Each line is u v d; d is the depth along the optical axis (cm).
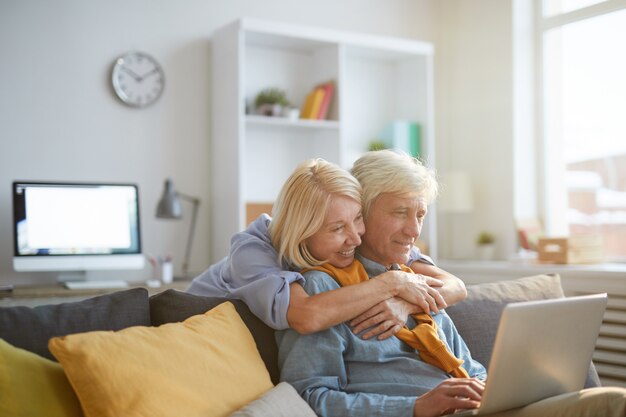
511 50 468
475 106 492
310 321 171
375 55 478
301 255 189
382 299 181
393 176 190
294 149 460
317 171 187
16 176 392
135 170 420
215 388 153
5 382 136
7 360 139
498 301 221
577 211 450
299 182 185
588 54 443
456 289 204
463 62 501
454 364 180
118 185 386
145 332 155
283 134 457
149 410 142
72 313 165
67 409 143
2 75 389
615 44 427
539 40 471
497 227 477
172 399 145
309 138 464
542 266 401
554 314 154
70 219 374
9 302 329
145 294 177
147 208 423
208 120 439
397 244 194
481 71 488
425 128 477
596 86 438
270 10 457
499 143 476
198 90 436
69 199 375
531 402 162
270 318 176
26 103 395
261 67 449
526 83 471
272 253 190
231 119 415
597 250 413
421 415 160
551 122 466
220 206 428
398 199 191
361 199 194
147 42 423
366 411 162
